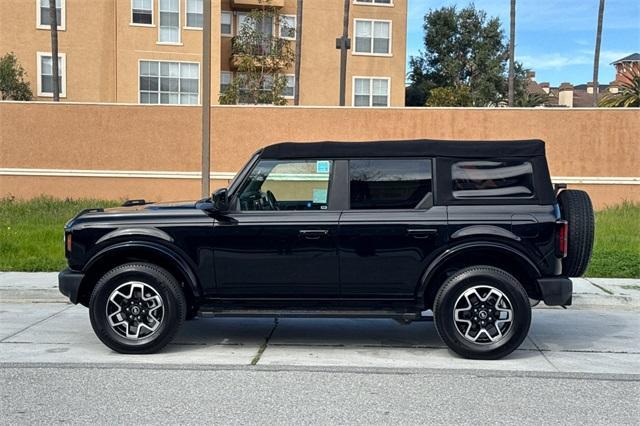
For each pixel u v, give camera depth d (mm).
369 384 6004
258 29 34531
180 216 6918
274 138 22719
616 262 11961
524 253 6672
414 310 6906
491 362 6805
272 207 6977
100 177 22734
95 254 6844
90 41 32250
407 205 6852
